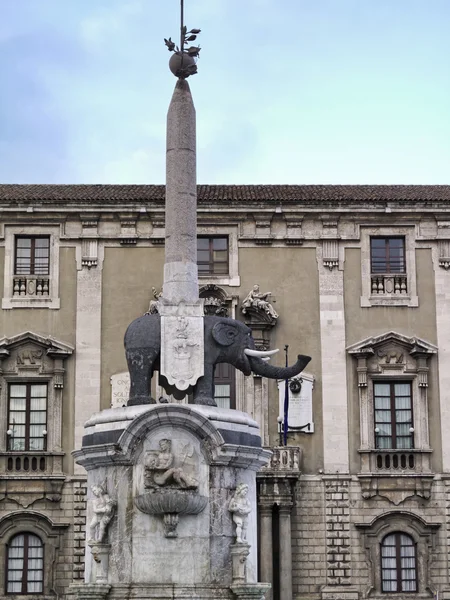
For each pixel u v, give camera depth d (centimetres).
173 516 2467
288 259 5575
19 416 5394
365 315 5528
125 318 5503
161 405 2508
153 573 2464
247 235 5575
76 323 5484
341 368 5466
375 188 5947
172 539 2480
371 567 5281
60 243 5556
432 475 5347
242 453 2548
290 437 5394
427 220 5625
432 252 5603
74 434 5375
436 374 5475
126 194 5666
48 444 5359
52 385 5400
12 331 5462
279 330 5503
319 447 5391
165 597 2433
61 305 5500
